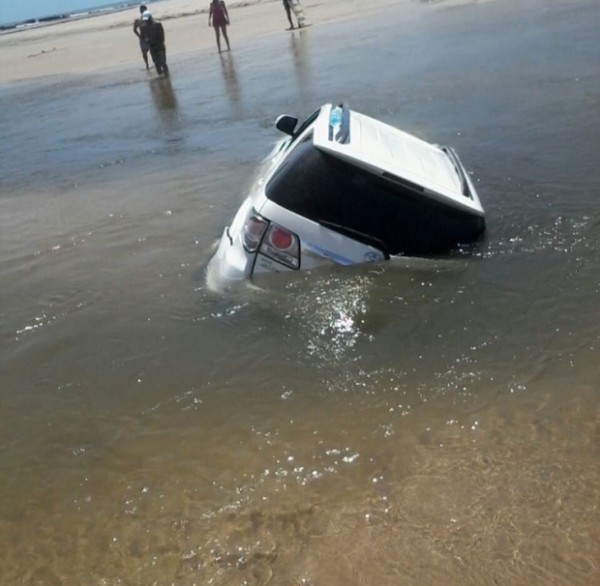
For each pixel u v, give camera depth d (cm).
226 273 582
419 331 492
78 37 5688
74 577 336
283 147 766
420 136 1021
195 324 559
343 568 316
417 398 426
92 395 491
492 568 304
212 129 1334
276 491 370
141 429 444
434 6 2866
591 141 848
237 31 3416
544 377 425
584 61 1311
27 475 419
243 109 1463
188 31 4062
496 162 837
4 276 743
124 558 342
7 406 495
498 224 638
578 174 744
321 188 548
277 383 464
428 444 386
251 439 414
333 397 439
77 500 390
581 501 330
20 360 555
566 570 297
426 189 546
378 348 482
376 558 319
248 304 556
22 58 4209
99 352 546
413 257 564
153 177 1066
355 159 538
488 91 1224
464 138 970
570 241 587
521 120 1004
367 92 1397
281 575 318
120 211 916
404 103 1252
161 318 582
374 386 444
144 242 780
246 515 357
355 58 1856
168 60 2656
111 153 1283
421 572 308
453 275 551
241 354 505
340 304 531
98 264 735
